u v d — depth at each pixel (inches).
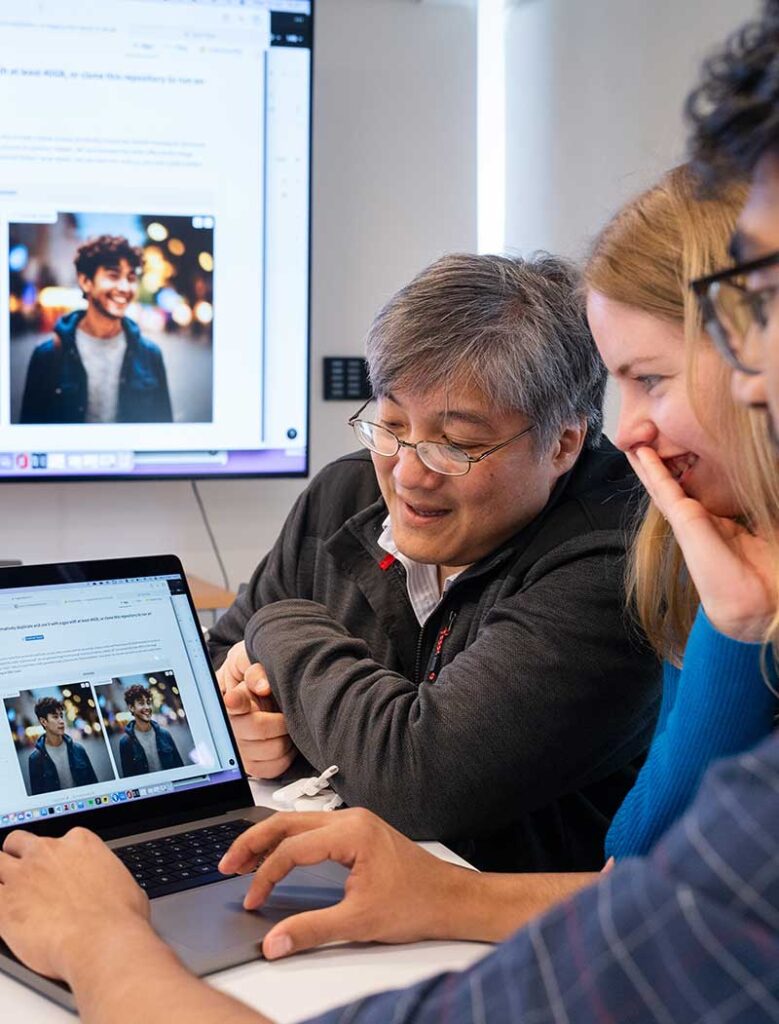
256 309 122.4
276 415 124.3
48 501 125.0
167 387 121.3
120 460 121.1
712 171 23.9
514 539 57.9
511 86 136.9
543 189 132.8
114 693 47.4
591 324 44.2
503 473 55.2
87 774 45.6
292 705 56.1
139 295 119.8
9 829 42.9
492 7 136.6
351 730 52.8
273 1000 35.6
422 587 62.2
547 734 52.0
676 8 111.5
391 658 62.1
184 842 45.6
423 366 53.8
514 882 41.7
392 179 132.7
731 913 19.4
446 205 134.8
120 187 118.6
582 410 57.3
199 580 121.1
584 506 58.1
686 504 44.4
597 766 55.6
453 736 51.0
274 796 53.9
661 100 113.7
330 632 58.4
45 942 34.2
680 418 42.1
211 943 38.1
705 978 19.4
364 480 69.0
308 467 125.6
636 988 20.1
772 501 38.8
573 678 52.4
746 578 43.3
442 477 55.2
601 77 122.7
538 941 21.8
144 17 117.6
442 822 51.1
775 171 22.0
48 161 116.9
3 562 115.0
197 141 119.9
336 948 39.1
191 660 50.2
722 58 24.2
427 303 54.6
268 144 121.3
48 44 115.8
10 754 44.1
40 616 46.9
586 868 58.9
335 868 44.3
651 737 59.2
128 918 34.6
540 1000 21.2
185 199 120.0
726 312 23.3
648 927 20.2
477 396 53.8
